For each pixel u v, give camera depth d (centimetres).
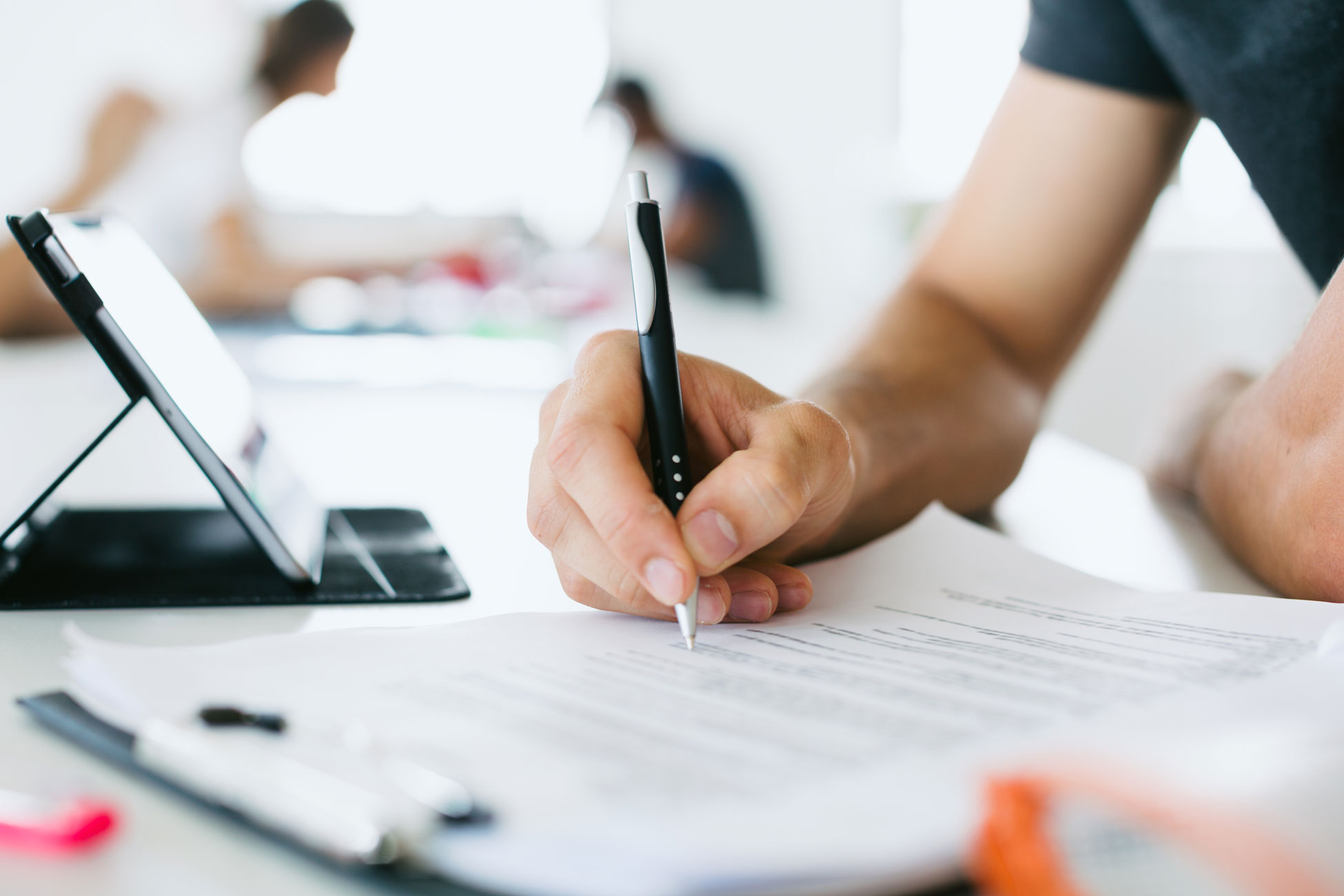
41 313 194
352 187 296
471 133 305
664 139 313
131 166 256
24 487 81
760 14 361
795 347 180
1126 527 66
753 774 25
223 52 282
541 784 25
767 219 347
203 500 77
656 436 40
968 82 337
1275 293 215
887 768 25
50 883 23
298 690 33
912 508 62
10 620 46
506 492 81
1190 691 31
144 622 46
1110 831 21
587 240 313
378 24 296
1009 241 78
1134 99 77
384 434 108
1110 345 238
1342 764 24
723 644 39
